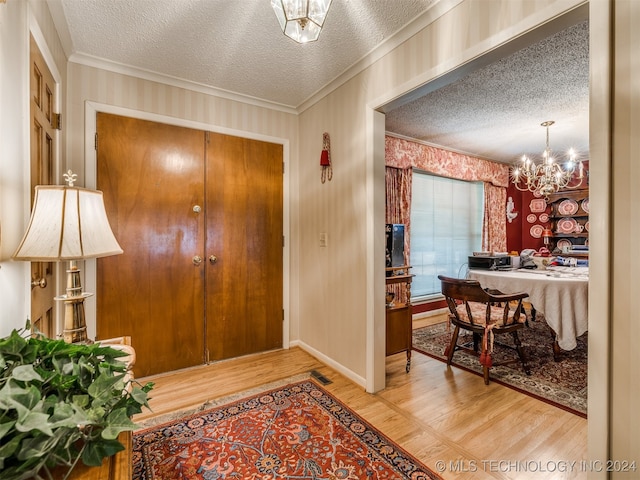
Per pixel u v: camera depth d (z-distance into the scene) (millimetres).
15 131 1178
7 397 578
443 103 2900
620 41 1077
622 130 1082
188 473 1456
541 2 1271
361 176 2299
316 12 1167
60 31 1867
